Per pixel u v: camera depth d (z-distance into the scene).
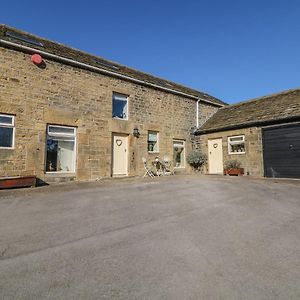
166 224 4.86
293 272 3.08
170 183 10.23
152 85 14.73
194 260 3.38
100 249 3.72
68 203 6.60
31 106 10.34
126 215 5.49
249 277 2.96
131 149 13.53
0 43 9.77
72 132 11.55
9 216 5.39
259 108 15.39
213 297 2.58
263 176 13.45
